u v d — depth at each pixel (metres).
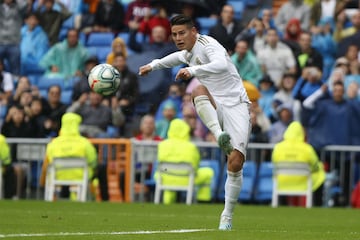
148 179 58.59
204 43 32.34
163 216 42.16
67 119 56.53
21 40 75.06
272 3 76.31
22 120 62.97
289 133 54.75
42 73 73.38
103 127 62.56
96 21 75.06
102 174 57.78
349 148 57.03
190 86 61.41
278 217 43.44
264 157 57.97
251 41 67.31
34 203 52.53
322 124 58.59
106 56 73.81
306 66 65.62
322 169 55.12
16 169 59.69
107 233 30.66
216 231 31.25
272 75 66.06
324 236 30.11
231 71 32.34
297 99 62.81
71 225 35.03
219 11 73.31
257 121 59.19
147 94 65.94
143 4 73.12
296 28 68.00
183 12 71.19
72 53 71.94
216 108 32.28
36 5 77.25
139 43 68.88
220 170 57.81
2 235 29.48
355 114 58.56
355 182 57.03
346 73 64.25
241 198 58.03
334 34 69.81
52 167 56.78
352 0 73.81
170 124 57.72
